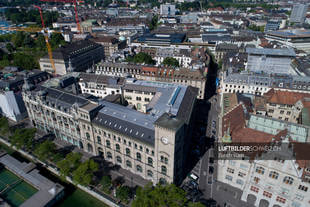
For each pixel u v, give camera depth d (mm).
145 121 102875
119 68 195500
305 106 121625
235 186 98562
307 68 186500
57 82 146750
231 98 140250
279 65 198625
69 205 94062
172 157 87562
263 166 83438
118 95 142375
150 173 101750
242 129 95875
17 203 94875
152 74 187875
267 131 97938
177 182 99875
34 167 109812
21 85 156250
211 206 90375
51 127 134500
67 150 123438
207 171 108500
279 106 135125
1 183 104562
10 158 115438
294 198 81062
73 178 98375
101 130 106688
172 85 146250
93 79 158875
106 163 113625
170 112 105438
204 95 191375
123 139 100938
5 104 149000
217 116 159375
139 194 84438
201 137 134750
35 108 135000
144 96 146000
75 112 111562
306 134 92562
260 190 87625
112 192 96875
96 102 114562
